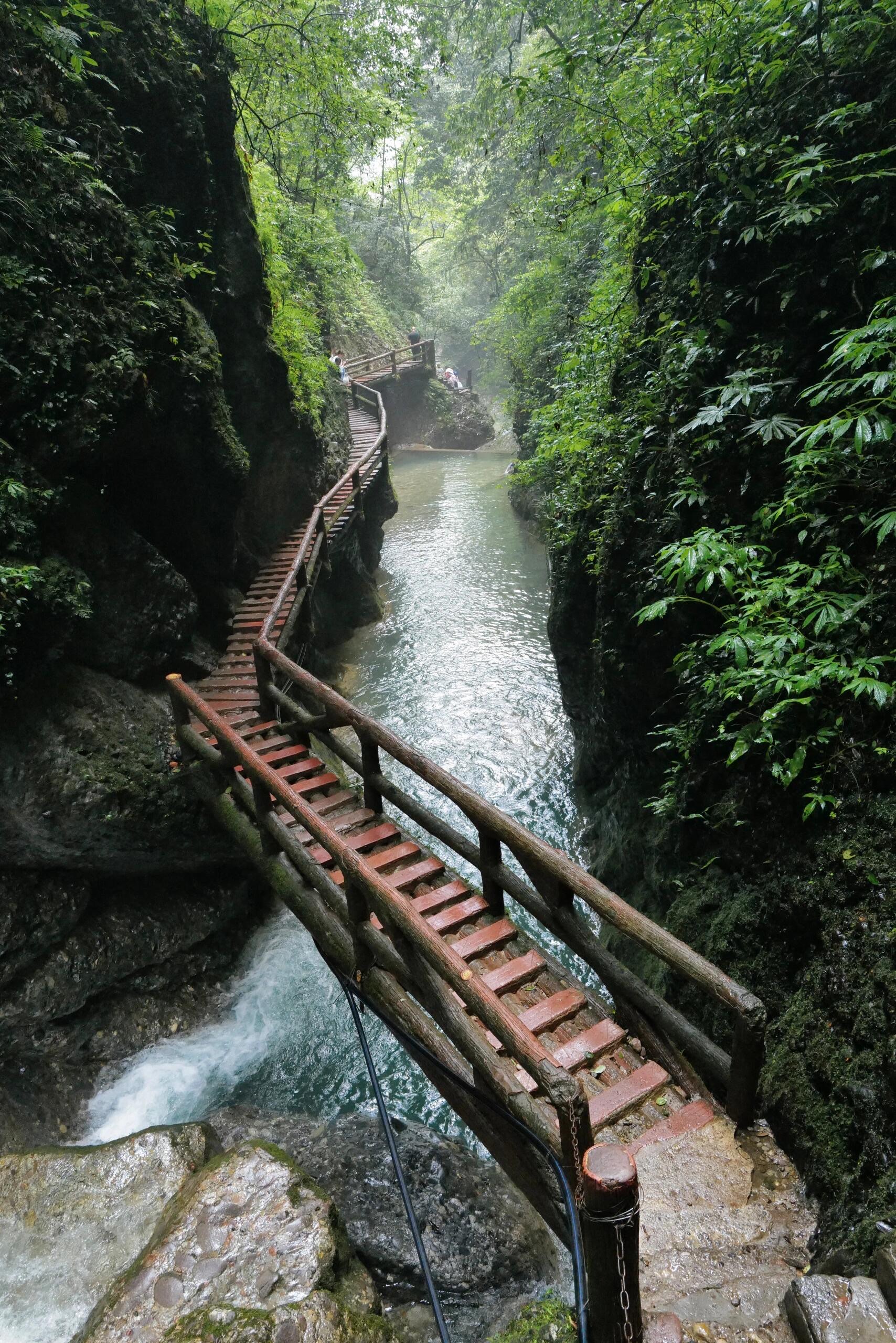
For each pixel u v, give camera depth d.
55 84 5.71
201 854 6.05
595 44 5.61
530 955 3.78
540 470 10.27
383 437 14.76
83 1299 3.35
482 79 14.02
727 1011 3.64
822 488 3.56
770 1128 2.91
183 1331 2.82
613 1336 1.93
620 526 5.47
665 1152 2.74
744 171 4.39
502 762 8.66
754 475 4.16
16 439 5.05
